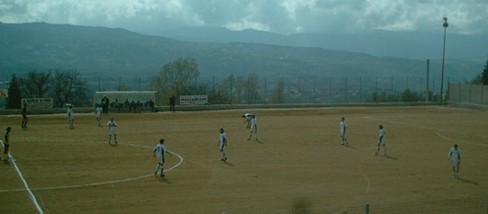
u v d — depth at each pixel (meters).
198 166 32.09
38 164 31.81
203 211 22.20
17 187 25.91
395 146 41.12
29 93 80.25
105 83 95.88
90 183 27.06
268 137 45.06
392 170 31.70
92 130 48.03
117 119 56.50
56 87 81.69
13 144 39.22
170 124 53.47
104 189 25.84
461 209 22.80
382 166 32.91
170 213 21.88
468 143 43.19
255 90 83.44
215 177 29.02
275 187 26.84
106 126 51.22
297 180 28.56
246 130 49.59
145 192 25.39
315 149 39.16
